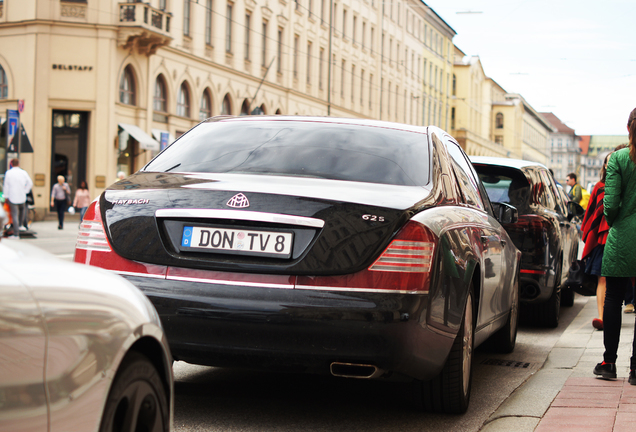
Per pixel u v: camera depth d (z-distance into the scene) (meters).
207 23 37.19
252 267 3.73
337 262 3.68
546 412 4.55
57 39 30.80
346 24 56.00
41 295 2.14
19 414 2.02
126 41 31.22
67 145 31.28
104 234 3.98
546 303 8.43
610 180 5.26
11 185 20.52
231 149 4.64
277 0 43.88
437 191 4.42
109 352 2.38
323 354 3.65
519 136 121.25
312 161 4.43
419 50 75.88
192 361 3.85
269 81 43.38
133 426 2.58
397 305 3.64
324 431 4.13
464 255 4.28
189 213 3.86
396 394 5.02
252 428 4.12
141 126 32.62
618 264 5.30
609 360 5.51
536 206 8.13
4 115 31.47
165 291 3.78
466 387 4.64
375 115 62.78
